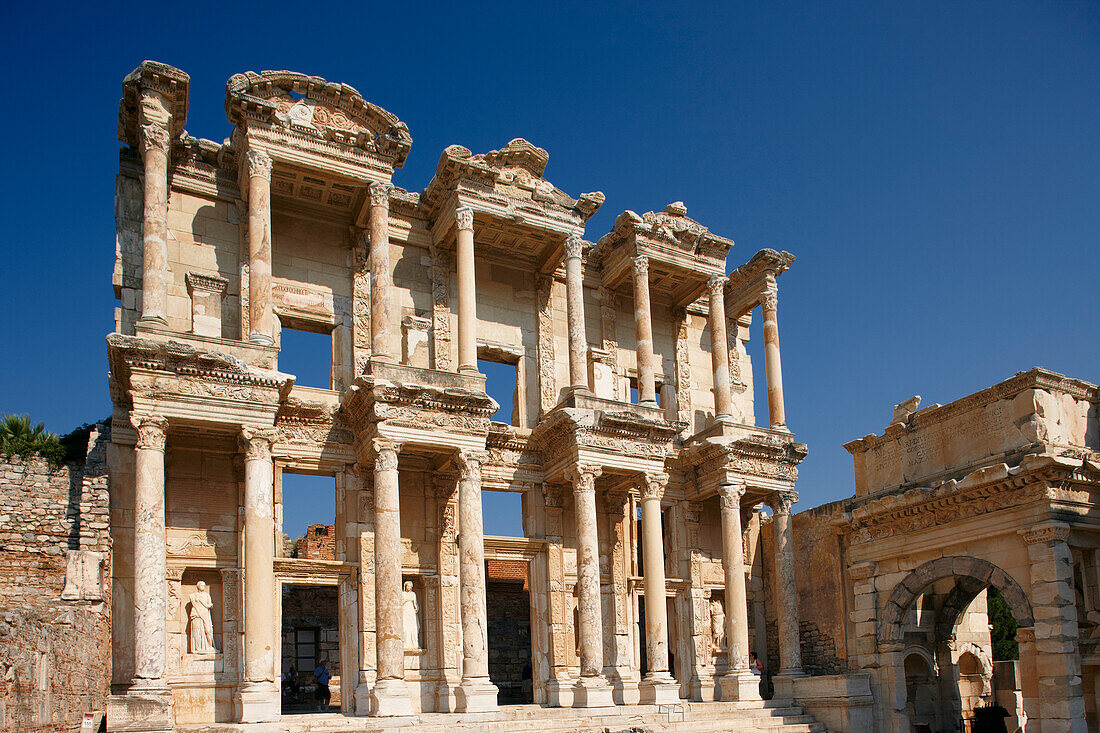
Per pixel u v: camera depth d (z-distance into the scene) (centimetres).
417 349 3753
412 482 3612
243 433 3023
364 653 3291
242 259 3531
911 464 3684
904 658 3666
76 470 3048
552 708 3375
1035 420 3209
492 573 5247
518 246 4053
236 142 3503
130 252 3369
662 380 4419
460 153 3722
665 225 4150
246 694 2866
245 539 2986
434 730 2938
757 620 4272
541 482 3834
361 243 3762
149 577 2784
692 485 4169
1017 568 3181
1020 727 4222
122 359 2912
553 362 4100
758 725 3497
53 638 2331
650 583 3672
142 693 2686
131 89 3247
